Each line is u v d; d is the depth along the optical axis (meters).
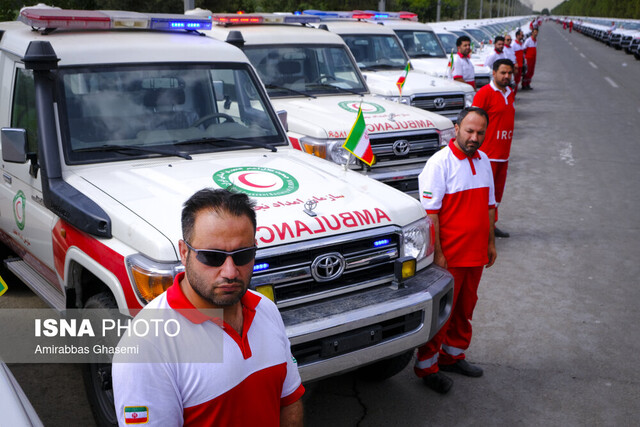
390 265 3.48
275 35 7.48
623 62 33.47
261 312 1.89
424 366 4.02
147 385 1.68
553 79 24.88
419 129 6.83
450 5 47.41
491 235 4.19
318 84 7.63
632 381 4.22
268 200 3.38
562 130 13.98
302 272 3.13
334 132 6.34
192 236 1.71
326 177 3.84
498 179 6.66
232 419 1.79
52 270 3.99
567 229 7.44
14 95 4.32
